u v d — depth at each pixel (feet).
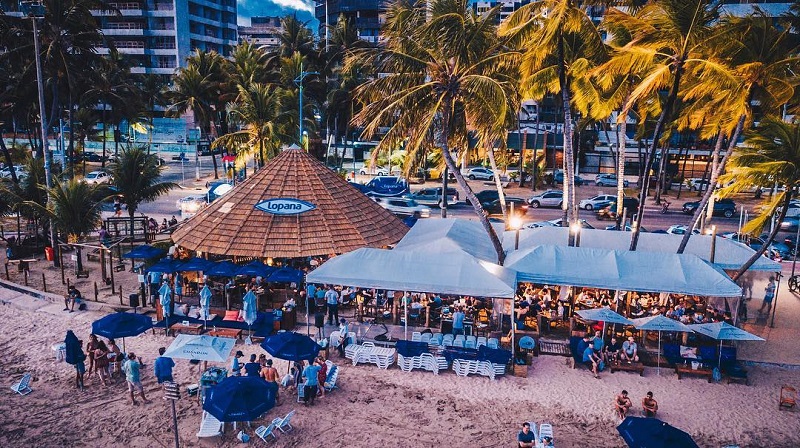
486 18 79.10
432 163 211.61
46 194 114.21
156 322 78.07
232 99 222.69
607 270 72.90
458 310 77.66
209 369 59.41
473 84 76.74
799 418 58.08
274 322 75.92
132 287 95.14
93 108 286.25
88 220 102.12
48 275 102.22
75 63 146.00
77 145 248.11
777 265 81.61
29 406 57.77
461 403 59.88
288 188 96.84
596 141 245.45
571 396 61.77
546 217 154.92
